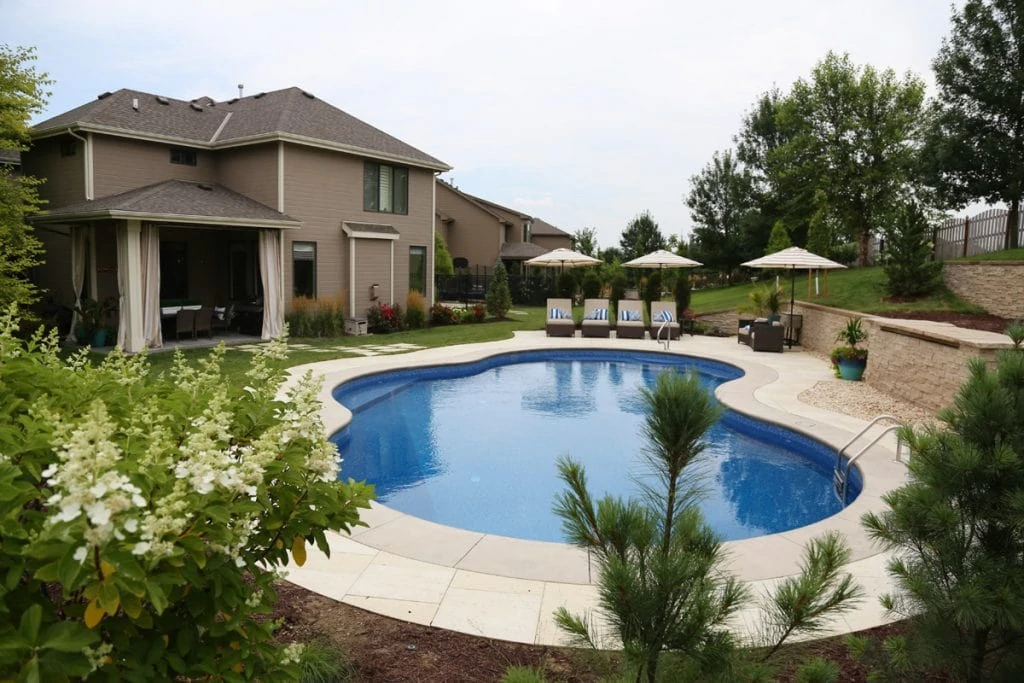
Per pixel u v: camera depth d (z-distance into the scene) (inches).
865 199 1259.8
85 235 625.9
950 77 807.7
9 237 558.3
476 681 131.3
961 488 97.1
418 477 330.6
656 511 83.7
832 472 326.3
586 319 807.1
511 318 1022.4
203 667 80.7
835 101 1267.2
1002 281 580.7
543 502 298.8
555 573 185.6
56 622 72.5
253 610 86.6
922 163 863.7
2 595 67.1
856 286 773.9
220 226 644.7
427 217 898.7
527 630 152.9
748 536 263.7
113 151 659.4
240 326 716.0
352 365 538.6
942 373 382.6
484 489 314.8
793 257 666.8
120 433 96.5
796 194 1338.6
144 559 67.9
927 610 99.3
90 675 73.1
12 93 559.2
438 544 205.2
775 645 85.9
